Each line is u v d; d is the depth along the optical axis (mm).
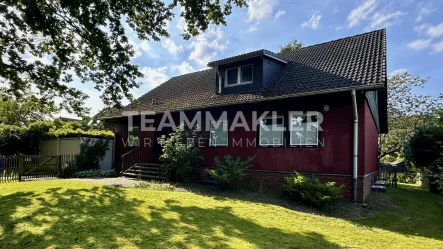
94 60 10414
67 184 9273
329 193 7684
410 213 8242
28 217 5449
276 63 12344
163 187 10133
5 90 10609
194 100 13586
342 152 8859
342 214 7371
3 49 9102
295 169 9773
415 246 5121
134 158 15641
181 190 9852
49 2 8594
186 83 17172
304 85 9945
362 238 5387
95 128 25641
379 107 15133
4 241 4348
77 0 7734
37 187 8555
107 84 10469
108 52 9602
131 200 7191
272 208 7332
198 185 11078
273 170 10320
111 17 8977
